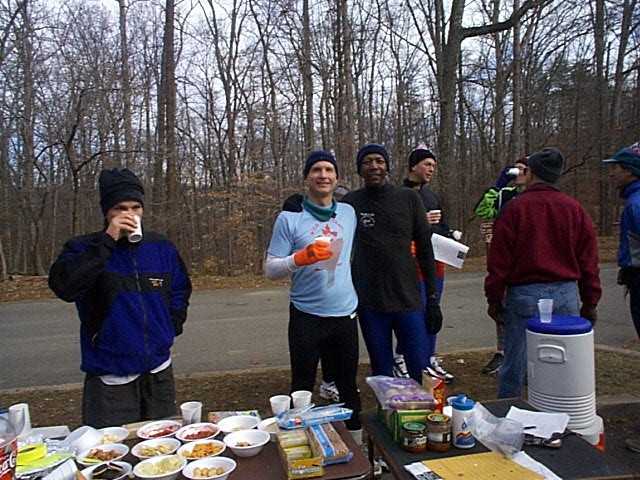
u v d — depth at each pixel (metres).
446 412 2.24
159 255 3.02
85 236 2.88
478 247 17.61
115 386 2.83
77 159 18.14
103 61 16.80
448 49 9.00
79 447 2.18
